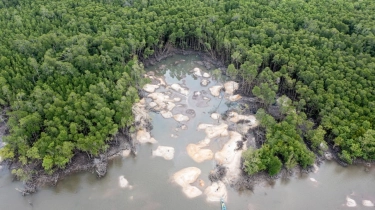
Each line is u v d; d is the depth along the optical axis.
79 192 87.88
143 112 113.12
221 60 140.25
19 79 103.69
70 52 115.12
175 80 132.12
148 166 95.75
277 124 99.06
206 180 91.94
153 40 132.50
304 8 149.88
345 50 123.44
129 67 118.38
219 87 127.62
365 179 94.44
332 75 110.62
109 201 86.00
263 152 91.50
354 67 114.25
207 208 85.12
